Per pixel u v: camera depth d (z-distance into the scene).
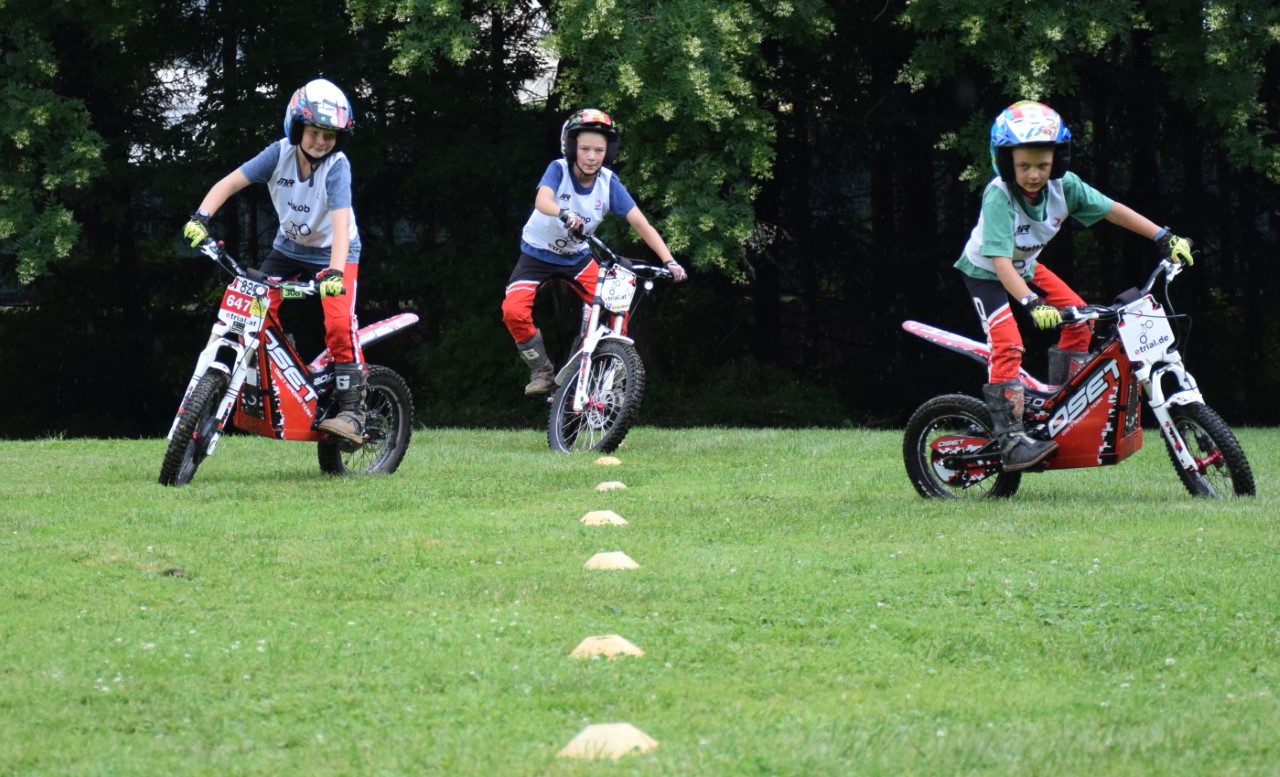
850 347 33.09
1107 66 28.72
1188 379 10.06
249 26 26.91
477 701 5.22
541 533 8.77
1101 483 11.21
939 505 9.90
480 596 6.96
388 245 29.25
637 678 5.54
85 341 32.62
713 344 33.09
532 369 14.02
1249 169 28.58
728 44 21.88
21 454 13.87
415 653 5.86
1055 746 4.60
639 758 4.49
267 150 10.99
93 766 4.51
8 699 5.23
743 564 7.73
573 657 5.83
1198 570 7.47
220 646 5.98
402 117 27.91
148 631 6.25
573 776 4.32
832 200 32.28
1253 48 23.62
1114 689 5.41
